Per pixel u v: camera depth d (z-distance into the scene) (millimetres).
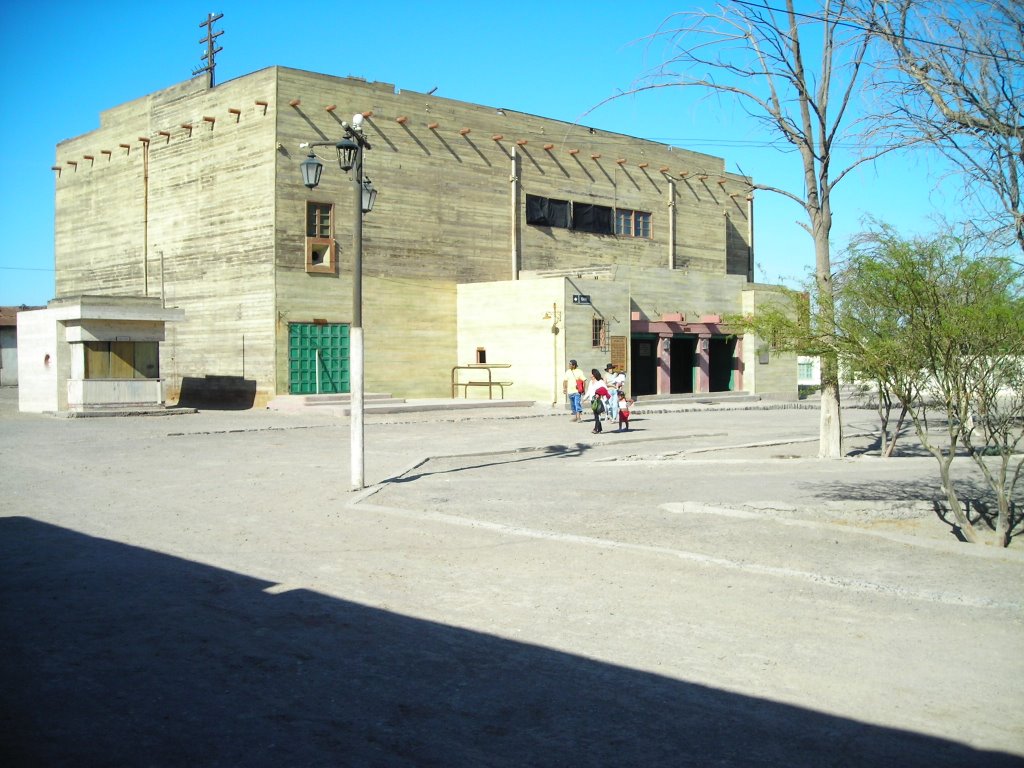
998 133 10602
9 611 7613
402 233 34062
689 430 25969
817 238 17188
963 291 10680
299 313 31094
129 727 5277
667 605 7914
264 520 11867
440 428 25938
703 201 45531
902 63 11148
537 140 38469
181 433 22828
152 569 9156
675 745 5102
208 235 32938
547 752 5000
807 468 17688
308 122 31266
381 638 7008
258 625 7309
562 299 33312
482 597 8188
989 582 8578
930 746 5105
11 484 14781
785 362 42125
